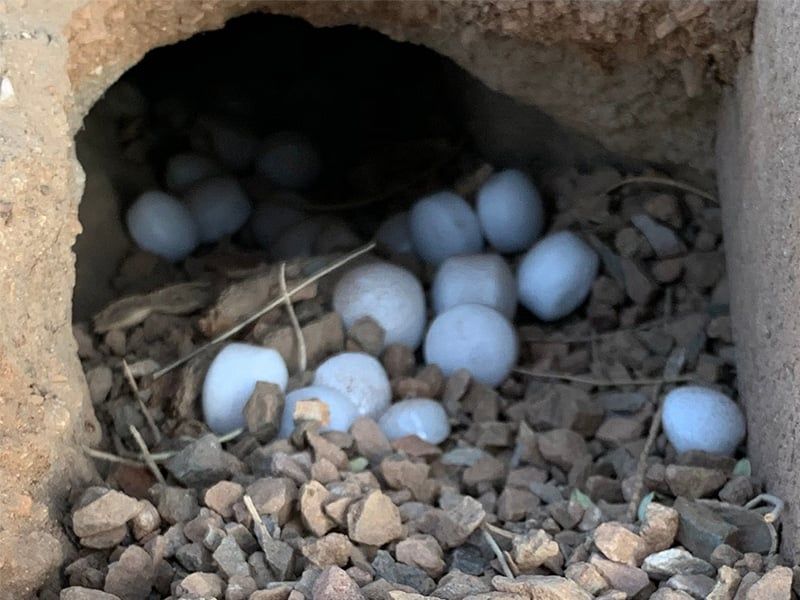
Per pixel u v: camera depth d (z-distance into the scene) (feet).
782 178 1.32
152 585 1.29
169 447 1.57
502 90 1.84
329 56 2.51
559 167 2.10
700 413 1.53
